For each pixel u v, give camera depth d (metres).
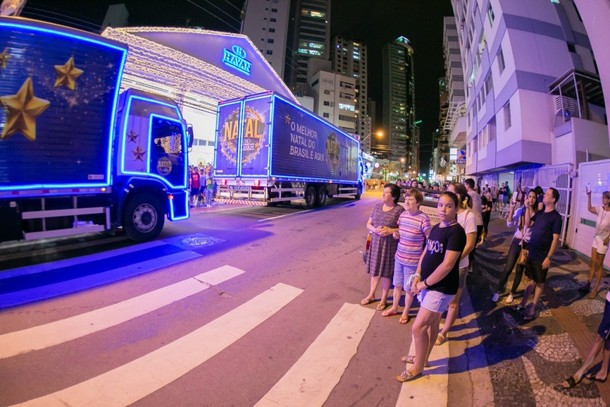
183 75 17.95
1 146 4.95
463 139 40.06
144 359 2.97
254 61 21.23
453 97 51.00
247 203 11.96
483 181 30.08
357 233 9.53
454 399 2.68
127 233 6.93
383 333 3.69
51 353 2.98
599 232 5.09
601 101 17.16
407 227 3.83
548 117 16.23
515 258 4.74
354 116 87.25
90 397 2.44
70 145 5.66
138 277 5.04
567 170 8.68
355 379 2.83
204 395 2.53
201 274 5.30
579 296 5.03
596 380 2.89
